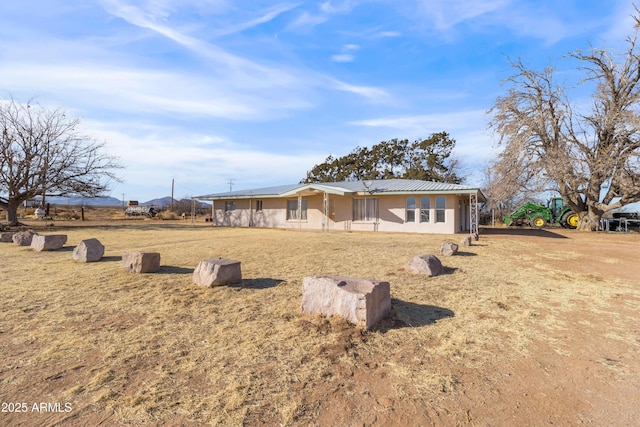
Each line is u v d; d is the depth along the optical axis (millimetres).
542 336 3668
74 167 20062
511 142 20219
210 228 20781
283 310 4328
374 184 20578
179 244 11492
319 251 9703
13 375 2695
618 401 2504
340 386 2607
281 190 23406
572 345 3459
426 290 5438
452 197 17016
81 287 5414
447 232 17031
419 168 35000
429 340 3490
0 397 2400
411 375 2795
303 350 3186
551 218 26578
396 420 2221
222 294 5023
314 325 3754
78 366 2852
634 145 17656
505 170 20641
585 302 4965
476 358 3127
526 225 27625
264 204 22969
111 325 3789
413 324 3916
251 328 3717
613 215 23156
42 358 2982
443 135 35406
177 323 3865
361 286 4012
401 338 3518
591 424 2240
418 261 6660
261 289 5367
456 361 3059
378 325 3834
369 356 3109
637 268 7844
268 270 6906
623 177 17891
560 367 3000
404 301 4812
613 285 6094
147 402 2352
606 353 3293
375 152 38125
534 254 9859
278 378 2695
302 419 2205
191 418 2189
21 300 4703
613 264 8391
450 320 4090
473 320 4105
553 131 20203
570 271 7355
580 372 2920
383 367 2920
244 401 2381
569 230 21625
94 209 52656
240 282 5805
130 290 5246
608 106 19016
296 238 13758
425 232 17469
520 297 5160
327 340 3398
